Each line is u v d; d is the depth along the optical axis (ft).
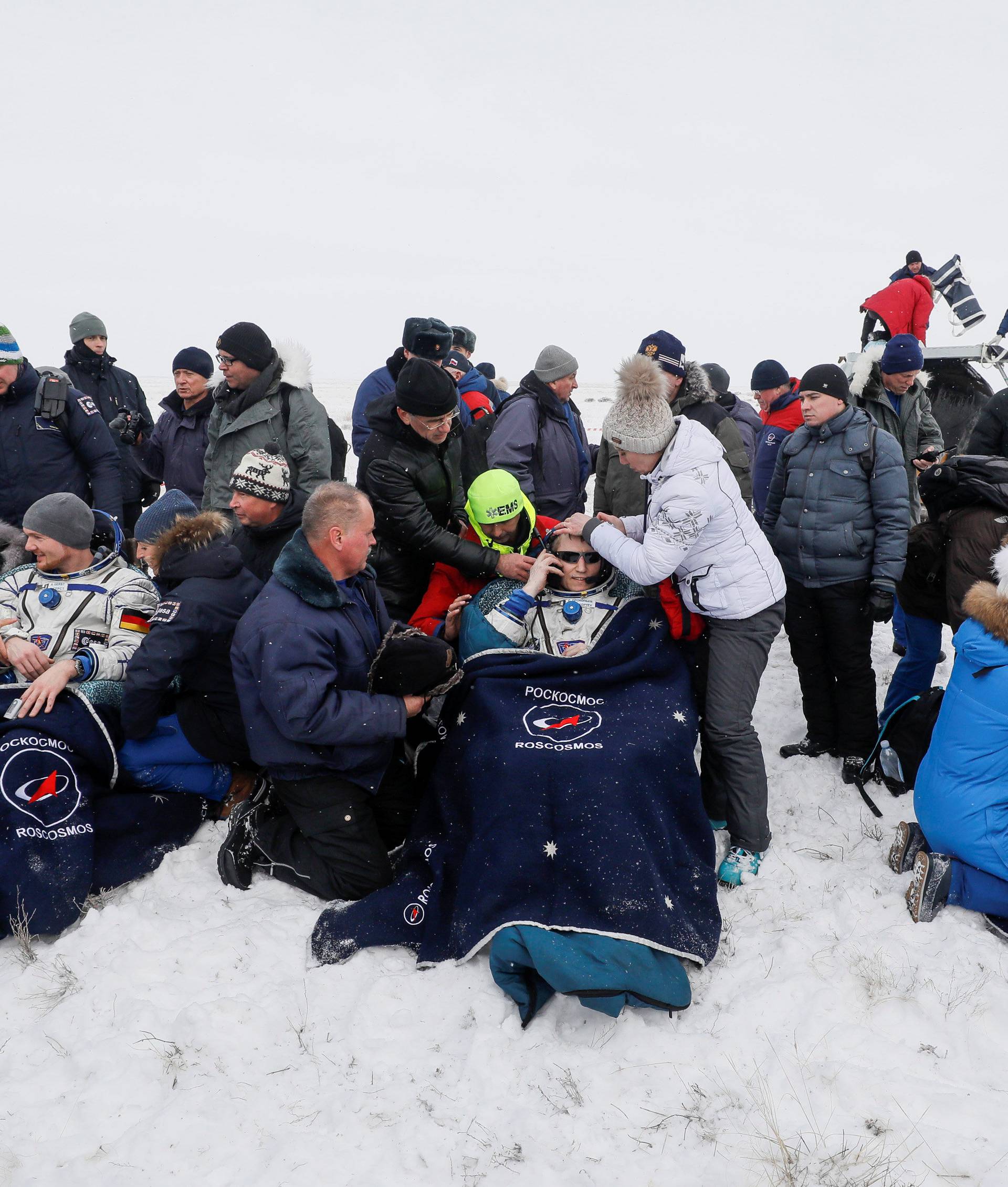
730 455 18.24
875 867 12.83
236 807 13.30
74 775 12.55
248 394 16.02
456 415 15.03
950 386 29.27
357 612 12.40
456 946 10.85
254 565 14.49
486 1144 8.61
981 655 11.37
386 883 12.32
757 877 12.75
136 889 12.72
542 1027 10.21
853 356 27.91
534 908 10.58
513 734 11.98
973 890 11.47
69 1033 10.20
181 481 20.80
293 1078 9.50
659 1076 9.36
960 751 11.48
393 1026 10.15
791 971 10.71
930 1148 8.31
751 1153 8.39
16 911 11.68
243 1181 8.35
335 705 11.66
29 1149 8.79
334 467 20.18
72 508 13.37
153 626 12.84
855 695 15.03
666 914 10.57
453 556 14.26
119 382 25.40
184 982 10.82
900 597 15.01
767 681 19.48
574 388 17.76
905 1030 9.89
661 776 11.73
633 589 13.74
